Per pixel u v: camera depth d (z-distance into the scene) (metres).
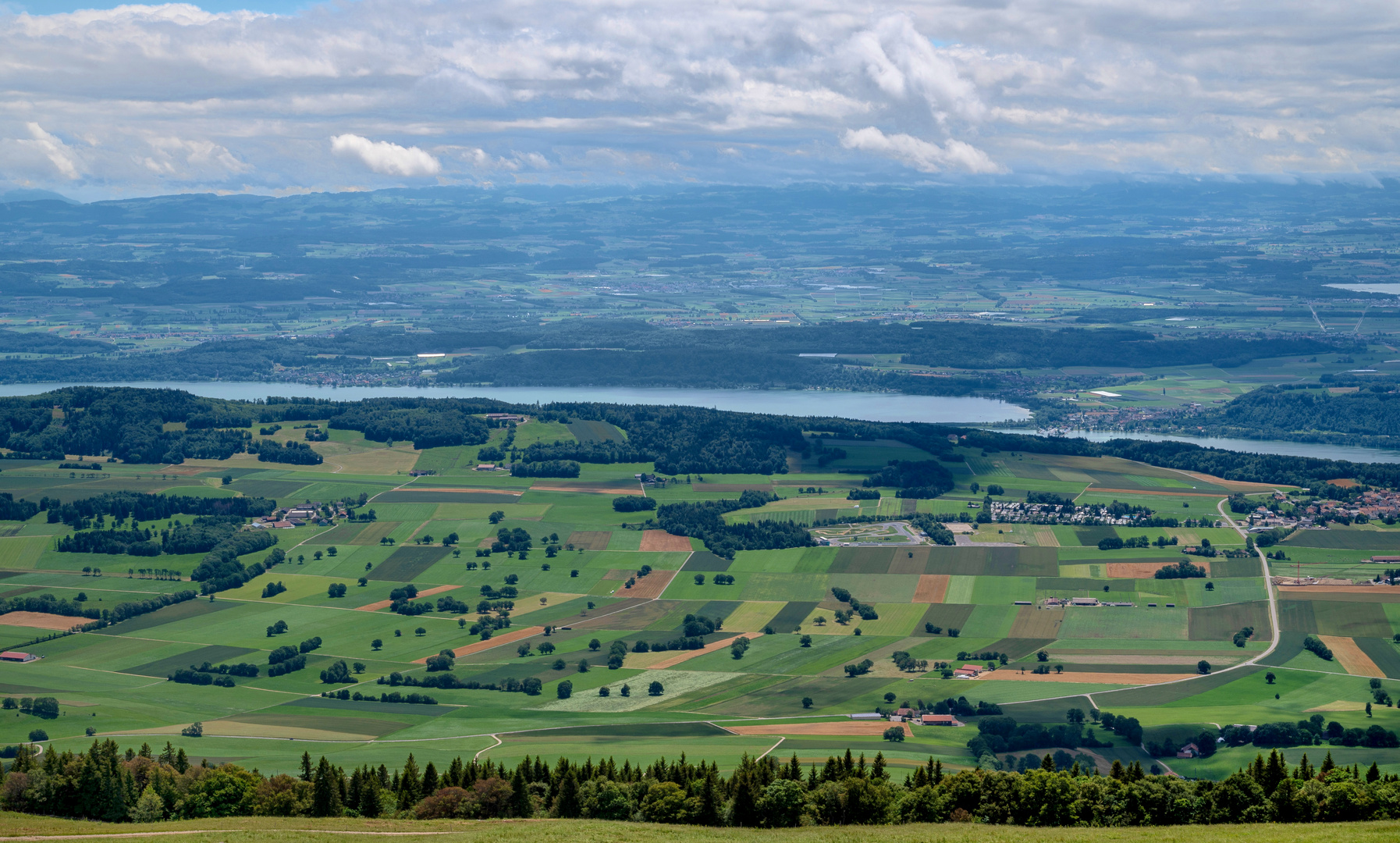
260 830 145.88
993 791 167.38
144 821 162.12
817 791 166.00
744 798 160.75
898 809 165.50
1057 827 150.38
